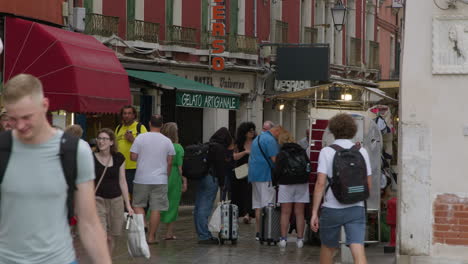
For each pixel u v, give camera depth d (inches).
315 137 911.7
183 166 884.0
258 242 910.4
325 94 1004.6
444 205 669.9
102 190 676.1
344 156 556.4
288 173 847.1
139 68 1614.2
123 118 933.8
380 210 866.8
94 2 1505.9
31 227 302.4
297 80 2011.6
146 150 836.0
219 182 890.7
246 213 1119.0
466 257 665.6
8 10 1021.8
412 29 674.8
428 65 672.4
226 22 1945.1
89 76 1039.0
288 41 2251.5
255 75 2039.9
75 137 311.3
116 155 682.8
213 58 1827.0
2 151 303.9
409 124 674.2
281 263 754.8
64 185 305.9
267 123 940.6
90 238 315.3
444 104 669.9
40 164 303.9
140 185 837.8
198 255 796.6
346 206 555.2
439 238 671.1
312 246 880.9
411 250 675.4
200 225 890.7
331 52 2522.1
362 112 981.8
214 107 1478.8
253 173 909.8
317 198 562.3
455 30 665.6
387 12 3134.8
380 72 2920.8
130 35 1595.7
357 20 2748.5
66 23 1164.5
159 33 1692.9
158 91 1592.0
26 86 295.9
